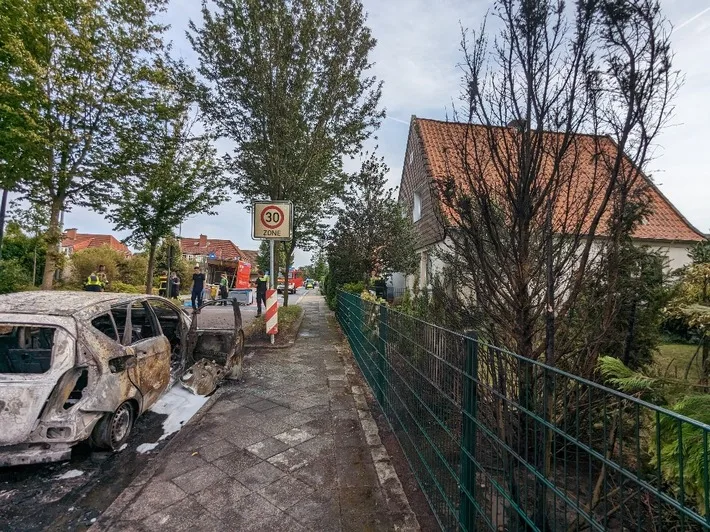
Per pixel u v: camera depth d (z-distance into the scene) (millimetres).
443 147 3209
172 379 5047
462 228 2805
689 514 913
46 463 3404
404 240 11055
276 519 2625
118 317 4613
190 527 2531
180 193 12133
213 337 5715
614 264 2645
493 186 2850
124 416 3766
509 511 1786
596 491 1964
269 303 8523
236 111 9891
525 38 2484
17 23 8367
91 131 9828
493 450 2025
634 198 2639
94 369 3402
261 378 6023
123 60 9969
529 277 2666
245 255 58344
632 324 2936
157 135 10961
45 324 3312
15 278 14234
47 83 8953
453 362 2299
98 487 3059
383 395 4484
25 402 3010
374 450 3635
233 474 3197
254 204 8617
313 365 6871
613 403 1841
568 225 2744
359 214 11133
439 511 2510
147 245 13508
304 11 9078
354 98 10328
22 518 2656
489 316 2928
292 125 9383
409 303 7172
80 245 37938
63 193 10461
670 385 2225
